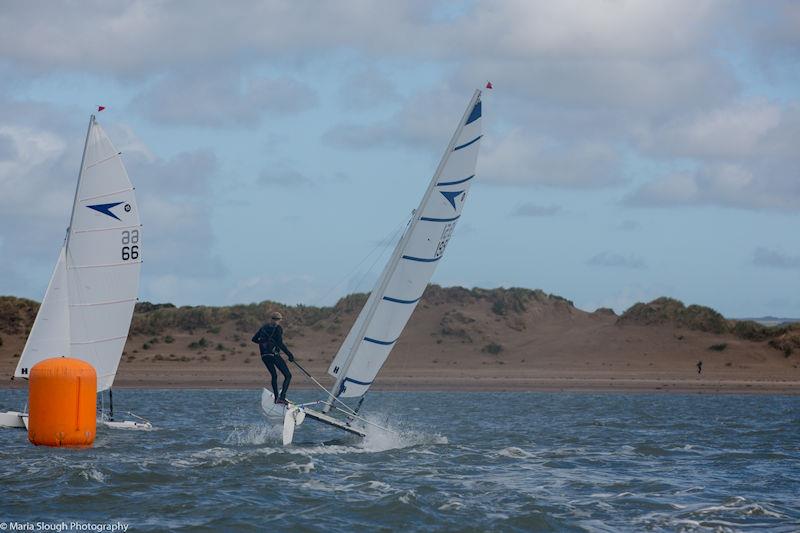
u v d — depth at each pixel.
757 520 38.84
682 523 37.97
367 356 55.44
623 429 78.81
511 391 149.25
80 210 65.75
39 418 55.47
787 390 157.12
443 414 96.31
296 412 54.97
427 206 55.31
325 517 37.66
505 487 45.69
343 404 56.81
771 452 62.31
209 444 59.94
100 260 66.38
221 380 159.00
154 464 49.53
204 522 36.53
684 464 55.81
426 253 55.31
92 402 56.78
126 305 67.56
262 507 39.28
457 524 36.91
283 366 55.47
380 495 42.38
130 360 185.00
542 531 36.31
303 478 46.50
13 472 46.12
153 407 102.44
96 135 66.31
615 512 40.09
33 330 63.25
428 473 49.53
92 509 38.72
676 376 180.62
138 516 37.53
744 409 111.06
